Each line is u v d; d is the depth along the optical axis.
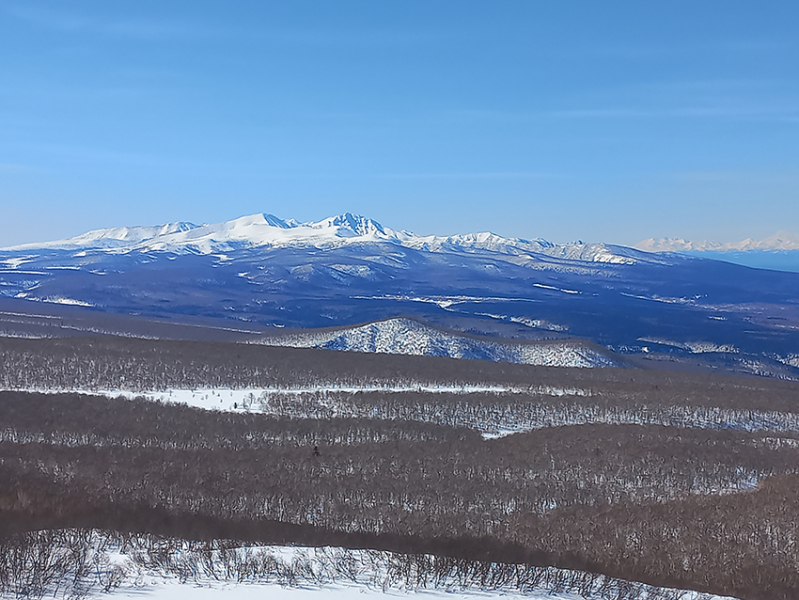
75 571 35.50
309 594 34.06
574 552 45.12
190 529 45.09
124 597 32.38
